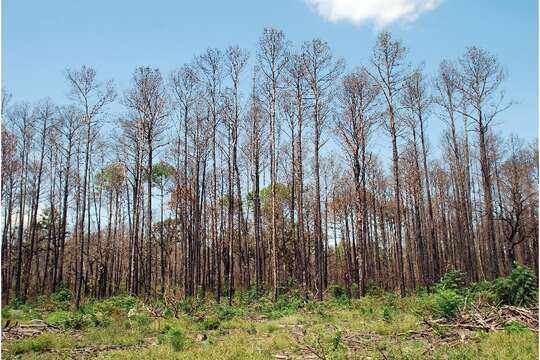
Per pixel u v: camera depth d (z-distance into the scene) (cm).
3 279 3375
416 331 1241
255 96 2756
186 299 2422
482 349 980
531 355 894
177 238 3719
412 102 3020
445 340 1127
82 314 1797
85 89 2520
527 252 4297
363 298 2317
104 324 1547
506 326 1209
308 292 2550
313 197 3778
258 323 1586
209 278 3516
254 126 2800
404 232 4506
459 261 4122
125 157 2889
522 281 1516
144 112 2577
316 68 2569
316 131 2583
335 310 1906
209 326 1510
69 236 4112
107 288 4084
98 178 3619
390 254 4750
